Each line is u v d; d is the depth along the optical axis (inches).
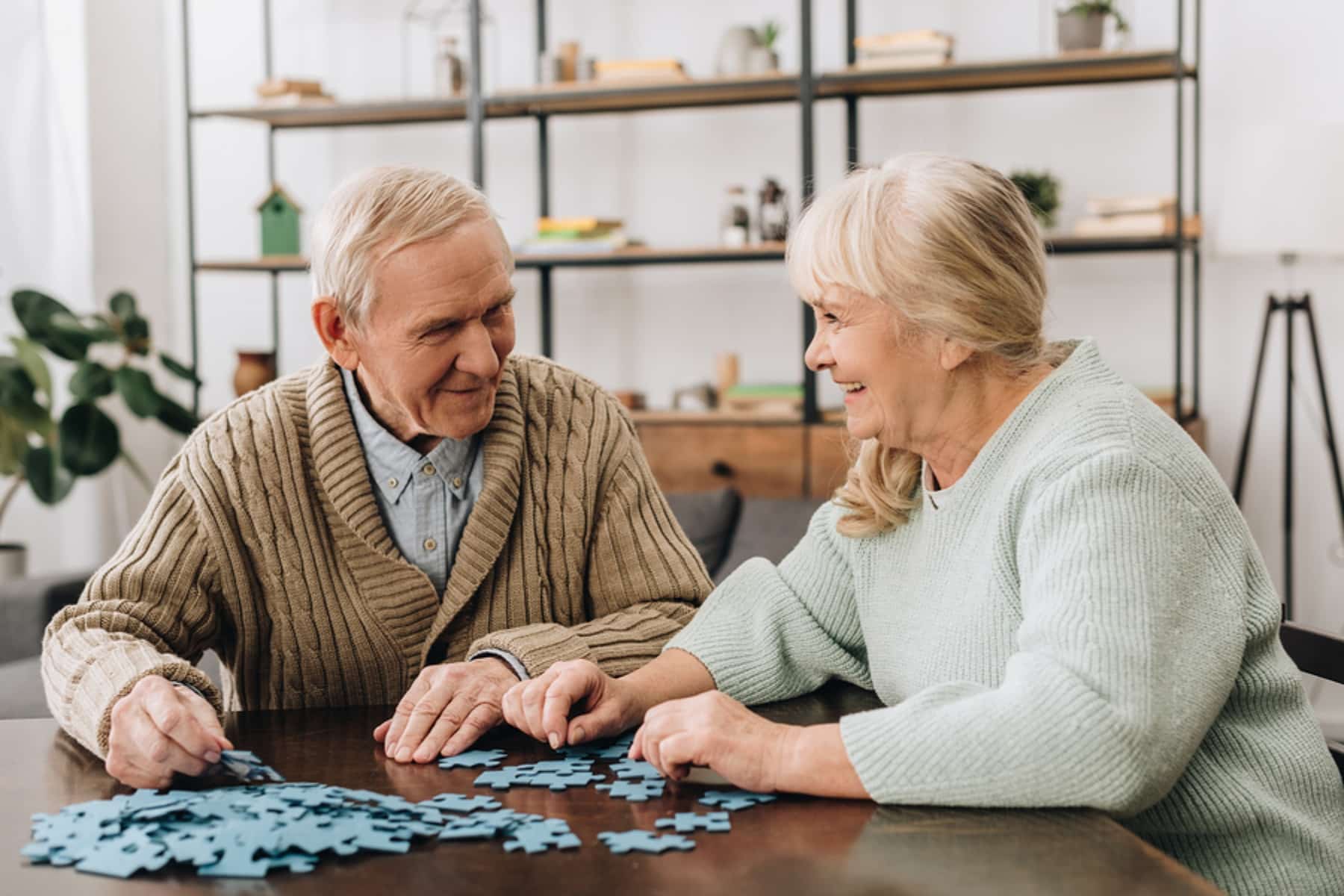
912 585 54.4
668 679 54.4
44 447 160.9
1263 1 149.5
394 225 53.9
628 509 65.5
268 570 60.8
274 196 176.9
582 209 176.6
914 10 160.6
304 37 186.7
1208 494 47.0
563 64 164.2
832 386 167.0
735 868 36.9
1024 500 48.3
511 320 58.2
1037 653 43.4
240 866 37.3
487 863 37.7
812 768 42.8
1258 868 47.3
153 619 57.6
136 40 190.5
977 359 50.0
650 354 174.6
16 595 131.8
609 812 41.9
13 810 43.6
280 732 52.7
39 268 175.6
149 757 44.9
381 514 61.9
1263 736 48.6
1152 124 154.0
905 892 35.0
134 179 190.9
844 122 165.6
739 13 168.2
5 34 171.5
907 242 47.8
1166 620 43.1
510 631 55.9
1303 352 149.9
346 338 57.4
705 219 172.1
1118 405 48.1
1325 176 130.0
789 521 131.5
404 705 51.3
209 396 196.4
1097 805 40.8
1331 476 149.4
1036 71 144.7
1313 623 150.9
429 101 164.9
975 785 41.2
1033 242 49.6
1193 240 144.1
